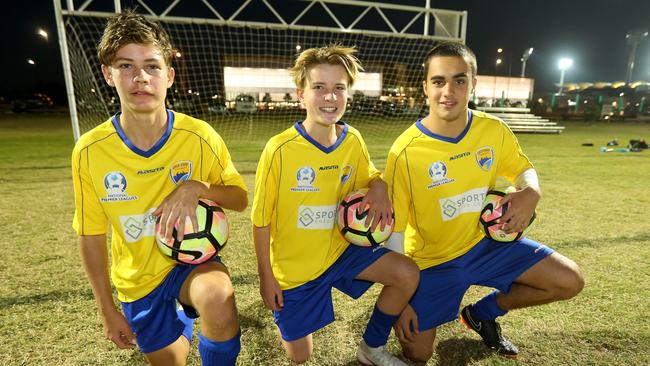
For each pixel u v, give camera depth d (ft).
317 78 5.70
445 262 6.53
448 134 6.36
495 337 6.50
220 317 4.75
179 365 5.68
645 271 9.55
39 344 6.68
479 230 6.67
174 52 5.65
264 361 6.33
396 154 6.46
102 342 6.77
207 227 5.24
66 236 12.03
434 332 6.40
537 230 12.67
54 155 27.71
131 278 5.46
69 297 8.27
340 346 6.77
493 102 77.05
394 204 6.47
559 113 87.76
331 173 6.07
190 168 5.54
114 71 4.96
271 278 5.83
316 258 6.15
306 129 6.05
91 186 5.29
